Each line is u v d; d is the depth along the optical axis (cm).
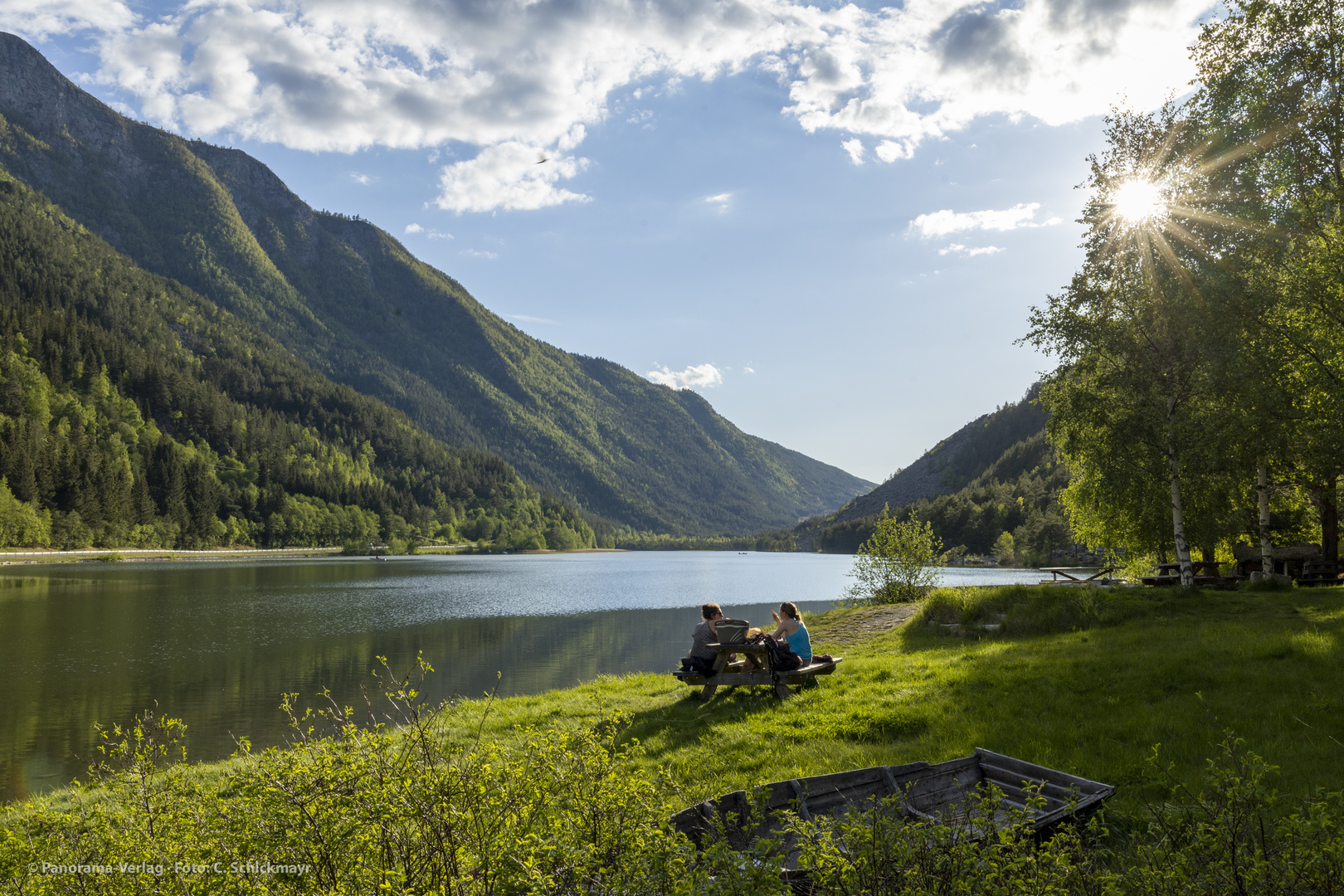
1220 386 1973
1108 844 530
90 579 7200
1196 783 636
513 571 10506
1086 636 1522
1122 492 2328
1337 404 1853
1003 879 341
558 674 2325
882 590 2734
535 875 308
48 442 12825
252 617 4053
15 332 17475
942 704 1021
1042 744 802
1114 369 2202
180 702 1939
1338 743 721
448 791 355
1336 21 1956
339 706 1850
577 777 390
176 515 14012
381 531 18838
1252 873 331
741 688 1266
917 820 434
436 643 3084
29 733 1634
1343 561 2544
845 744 887
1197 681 991
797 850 480
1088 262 2336
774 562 15538
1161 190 2233
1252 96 2080
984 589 2050
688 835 468
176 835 374
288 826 347
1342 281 1884
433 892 311
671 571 10769
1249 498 2684
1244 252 2061
